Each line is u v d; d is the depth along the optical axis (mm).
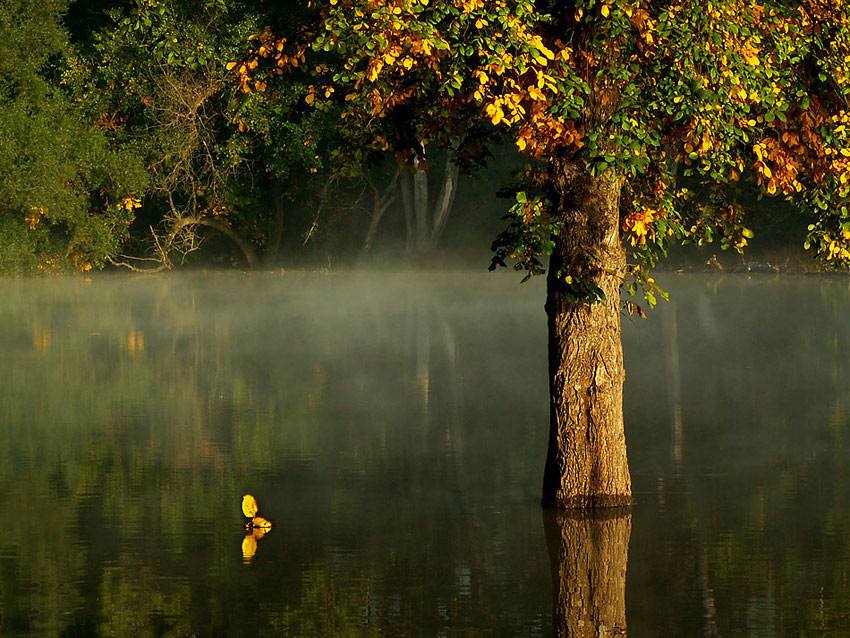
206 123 63062
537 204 15312
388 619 11516
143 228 70312
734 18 13633
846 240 15492
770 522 15070
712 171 14711
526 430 21875
